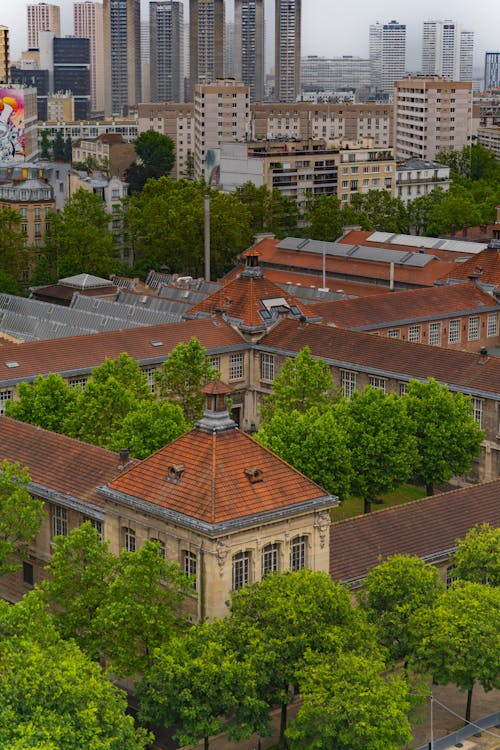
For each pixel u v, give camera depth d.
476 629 81.38
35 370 147.00
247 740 85.94
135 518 89.69
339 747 75.81
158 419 113.12
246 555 86.56
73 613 83.44
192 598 86.12
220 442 88.62
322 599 80.31
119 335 158.00
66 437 106.25
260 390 165.62
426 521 102.88
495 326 189.88
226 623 80.88
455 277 199.88
